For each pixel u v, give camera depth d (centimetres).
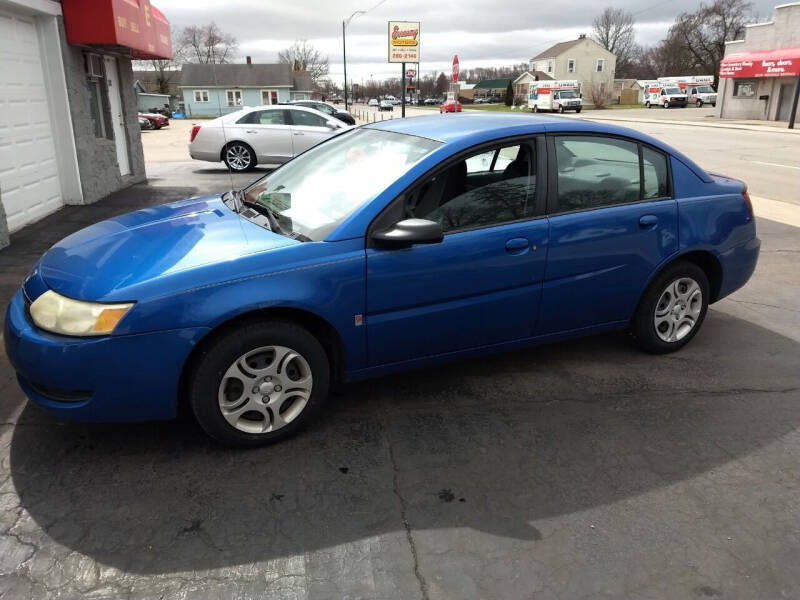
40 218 818
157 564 231
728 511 268
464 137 332
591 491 279
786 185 1168
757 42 3562
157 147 2197
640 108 6059
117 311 265
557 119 374
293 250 293
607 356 418
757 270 623
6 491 270
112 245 315
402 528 253
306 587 222
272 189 376
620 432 327
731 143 2080
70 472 283
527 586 225
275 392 300
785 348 435
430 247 315
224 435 293
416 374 388
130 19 927
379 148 359
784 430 332
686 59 7838
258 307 281
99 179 976
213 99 7206
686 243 396
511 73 12719
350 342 310
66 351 263
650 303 399
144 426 321
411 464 296
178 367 275
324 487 277
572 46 7600
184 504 264
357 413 340
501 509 266
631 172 379
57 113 867
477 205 332
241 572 228
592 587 225
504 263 335
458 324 335
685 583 228
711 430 331
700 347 435
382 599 218
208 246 298
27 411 333
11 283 533
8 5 731
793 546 248
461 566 234
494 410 346
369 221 306
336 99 11275
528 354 420
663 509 268
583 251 359
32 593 216
